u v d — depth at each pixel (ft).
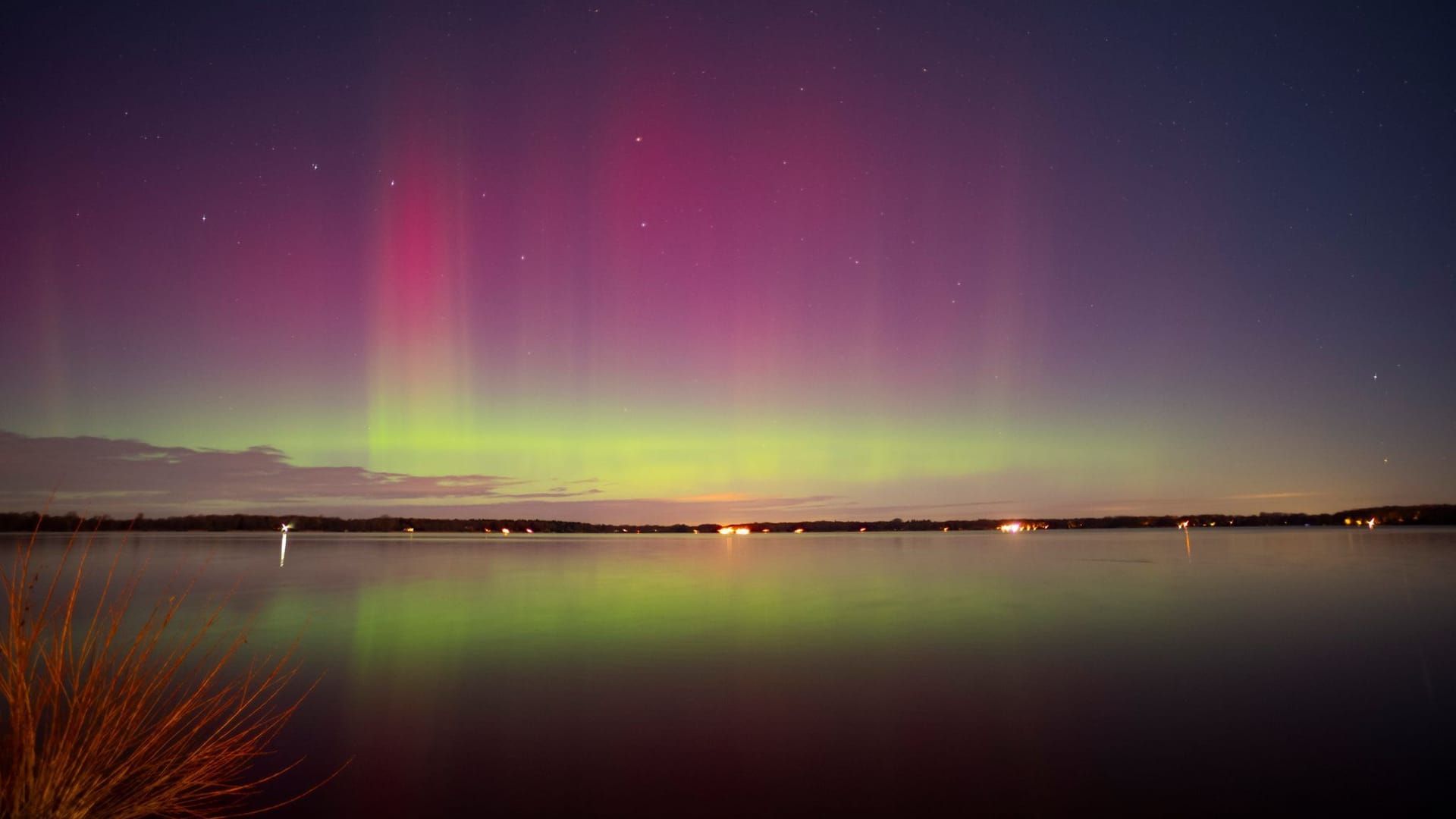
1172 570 80.94
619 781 19.11
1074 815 17.07
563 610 49.11
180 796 15.76
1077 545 151.84
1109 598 56.18
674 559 106.93
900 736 22.82
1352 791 18.40
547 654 34.37
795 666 32.17
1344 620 44.50
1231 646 36.47
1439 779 19.16
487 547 152.05
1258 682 29.32
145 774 15.16
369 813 16.97
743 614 47.01
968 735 22.95
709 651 35.32
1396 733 23.02
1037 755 21.12
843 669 31.63
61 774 12.62
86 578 63.87
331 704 26.09
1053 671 31.22
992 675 30.60
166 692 25.45
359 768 19.86
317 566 85.81
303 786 18.51
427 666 32.04
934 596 57.41
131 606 47.57
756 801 17.84
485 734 22.88
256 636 38.17
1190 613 47.88
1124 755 21.12
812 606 51.13
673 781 19.11
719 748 21.67
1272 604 52.34
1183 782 19.04
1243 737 22.67
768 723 24.06
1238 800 17.89
